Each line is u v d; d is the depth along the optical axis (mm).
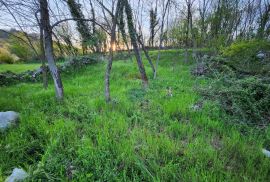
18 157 3539
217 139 4375
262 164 3342
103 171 3068
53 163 3170
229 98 5906
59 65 14125
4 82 11906
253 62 9297
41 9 6109
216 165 3191
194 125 4984
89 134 4223
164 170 3084
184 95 7242
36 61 26125
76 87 9039
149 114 5570
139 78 11539
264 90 5871
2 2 5301
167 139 3980
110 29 7082
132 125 4969
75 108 5824
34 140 3990
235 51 10344
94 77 11914
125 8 8453
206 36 18375
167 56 22391
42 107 6031
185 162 3305
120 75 12273
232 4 17500
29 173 2982
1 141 3971
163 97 7109
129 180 2910
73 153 3578
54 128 4367
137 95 7445
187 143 4023
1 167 3158
